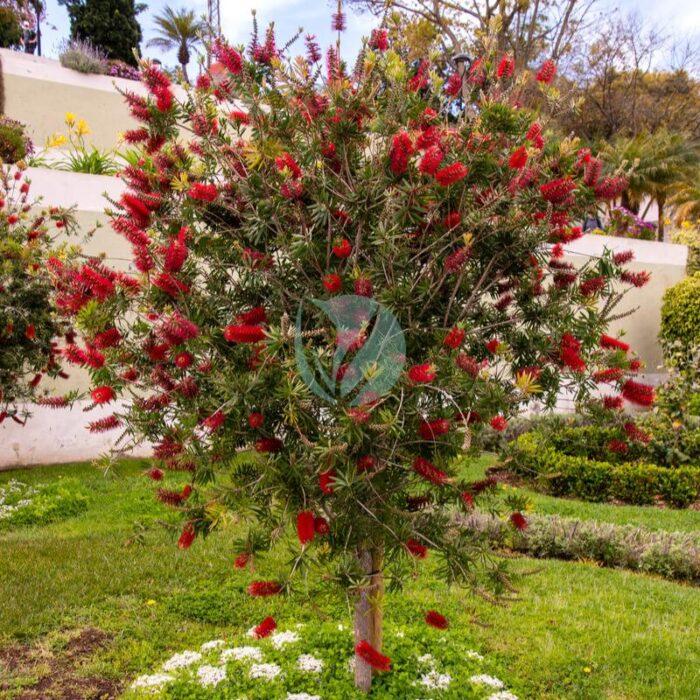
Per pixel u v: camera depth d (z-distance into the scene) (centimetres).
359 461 206
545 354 236
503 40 1947
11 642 361
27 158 896
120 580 436
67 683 322
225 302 237
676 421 720
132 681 322
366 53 234
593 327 236
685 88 2597
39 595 412
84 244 720
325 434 213
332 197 228
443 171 198
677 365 956
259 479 206
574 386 248
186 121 242
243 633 368
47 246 626
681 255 1251
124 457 746
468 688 293
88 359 217
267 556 479
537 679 326
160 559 473
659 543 505
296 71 229
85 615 392
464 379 201
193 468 223
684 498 656
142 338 232
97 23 1817
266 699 279
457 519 507
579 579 465
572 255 1097
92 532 531
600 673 334
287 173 217
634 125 2436
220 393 213
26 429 723
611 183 234
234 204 237
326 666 304
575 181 238
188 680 300
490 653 347
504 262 240
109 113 1147
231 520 218
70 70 1122
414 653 320
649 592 445
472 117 231
